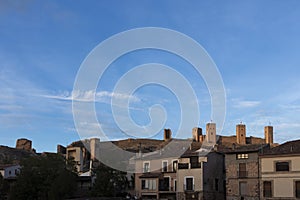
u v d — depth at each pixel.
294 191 55.75
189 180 64.62
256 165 59.91
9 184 76.56
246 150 60.91
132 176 68.19
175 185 65.81
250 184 59.88
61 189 62.50
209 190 63.88
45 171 67.62
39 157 70.69
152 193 66.56
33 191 66.00
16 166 88.56
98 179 62.84
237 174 61.41
